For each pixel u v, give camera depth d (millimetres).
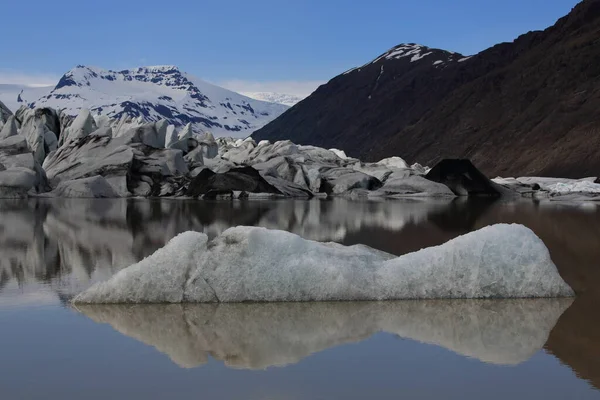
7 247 14031
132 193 39750
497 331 7043
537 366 5754
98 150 43375
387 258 9906
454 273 8805
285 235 8867
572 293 8922
